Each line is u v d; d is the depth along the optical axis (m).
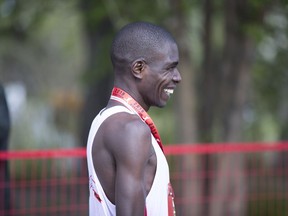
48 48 74.44
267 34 22.92
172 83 7.62
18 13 31.44
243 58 22.81
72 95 72.06
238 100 23.05
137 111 7.46
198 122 24.45
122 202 6.88
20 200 20.73
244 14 22.03
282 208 20.88
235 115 23.12
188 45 22.77
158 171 7.27
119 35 7.60
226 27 22.67
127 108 7.45
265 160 24.16
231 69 22.97
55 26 56.78
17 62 72.38
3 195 16.52
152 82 7.50
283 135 37.62
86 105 38.12
